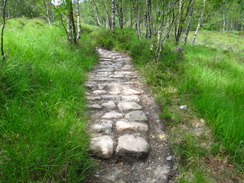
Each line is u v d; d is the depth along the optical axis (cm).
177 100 360
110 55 845
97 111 330
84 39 1012
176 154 232
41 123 228
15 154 183
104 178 201
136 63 654
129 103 363
